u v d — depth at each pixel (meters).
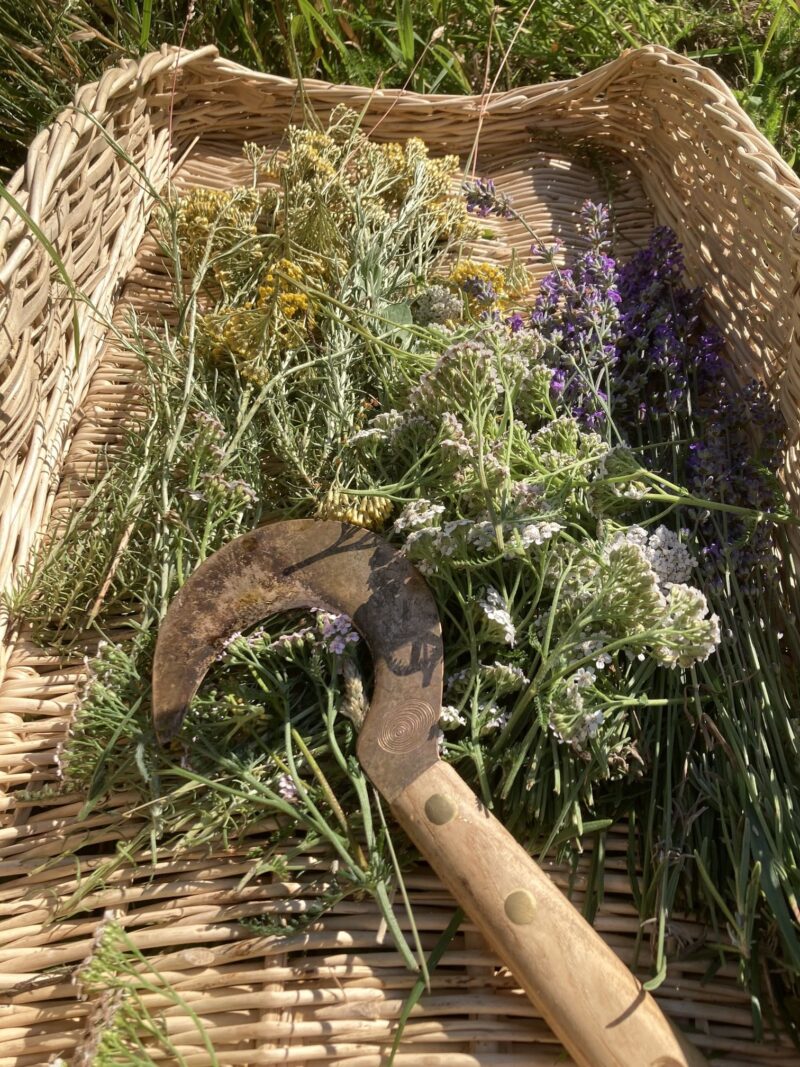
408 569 0.36
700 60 0.86
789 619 0.40
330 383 0.42
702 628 0.32
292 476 0.42
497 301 0.47
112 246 0.51
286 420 0.42
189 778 0.34
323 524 0.37
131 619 0.40
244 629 0.36
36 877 0.34
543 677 0.33
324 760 0.35
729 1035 0.31
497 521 0.33
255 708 0.34
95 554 0.40
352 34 0.77
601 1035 0.27
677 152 0.55
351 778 0.33
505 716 0.34
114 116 0.51
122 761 0.35
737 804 0.33
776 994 0.31
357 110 0.59
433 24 0.80
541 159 0.59
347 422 0.42
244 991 0.31
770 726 0.35
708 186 0.52
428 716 0.33
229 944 0.32
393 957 0.32
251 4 0.75
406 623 0.35
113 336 0.50
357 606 0.35
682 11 0.84
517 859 0.30
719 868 0.33
